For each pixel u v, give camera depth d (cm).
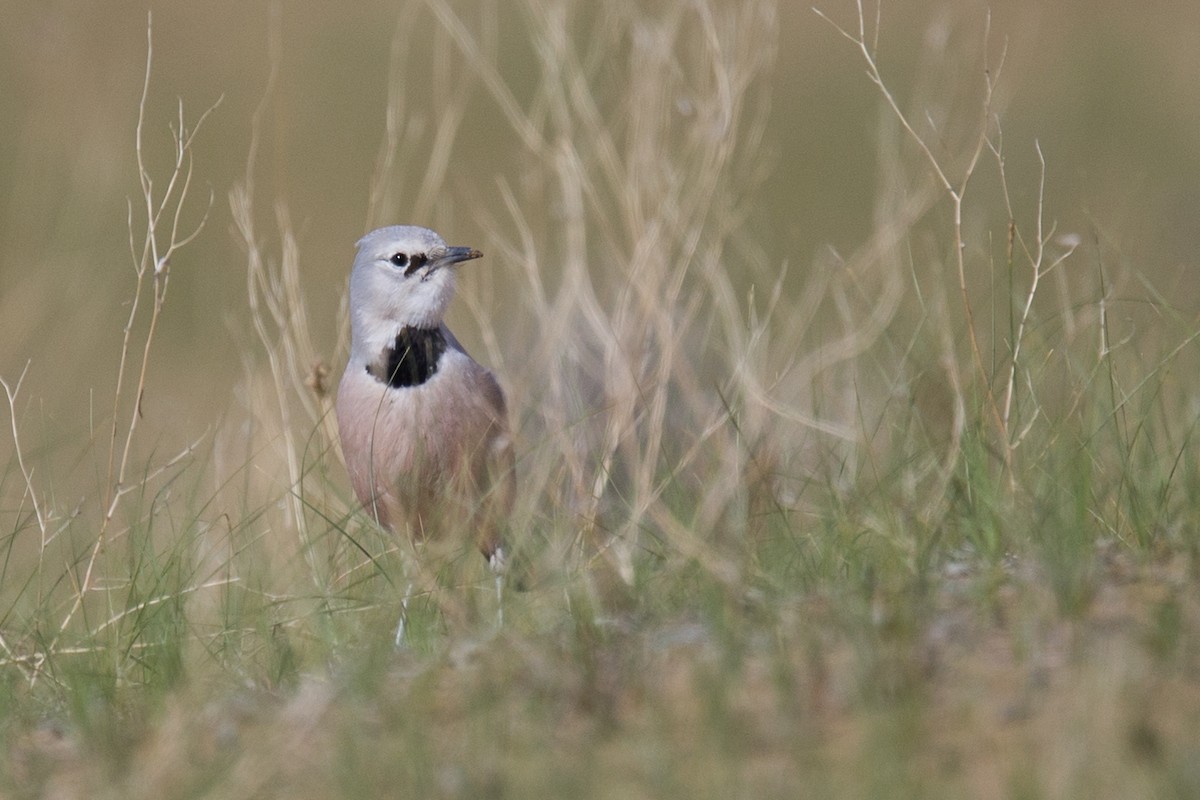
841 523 896
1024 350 1036
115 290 2245
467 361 1113
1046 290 1409
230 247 2331
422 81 2727
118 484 1049
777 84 2688
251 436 1217
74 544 1197
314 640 896
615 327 1215
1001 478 915
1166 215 1906
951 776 598
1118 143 2488
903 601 769
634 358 1193
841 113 2577
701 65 1385
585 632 800
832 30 2877
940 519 899
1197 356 1073
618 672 745
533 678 743
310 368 1177
